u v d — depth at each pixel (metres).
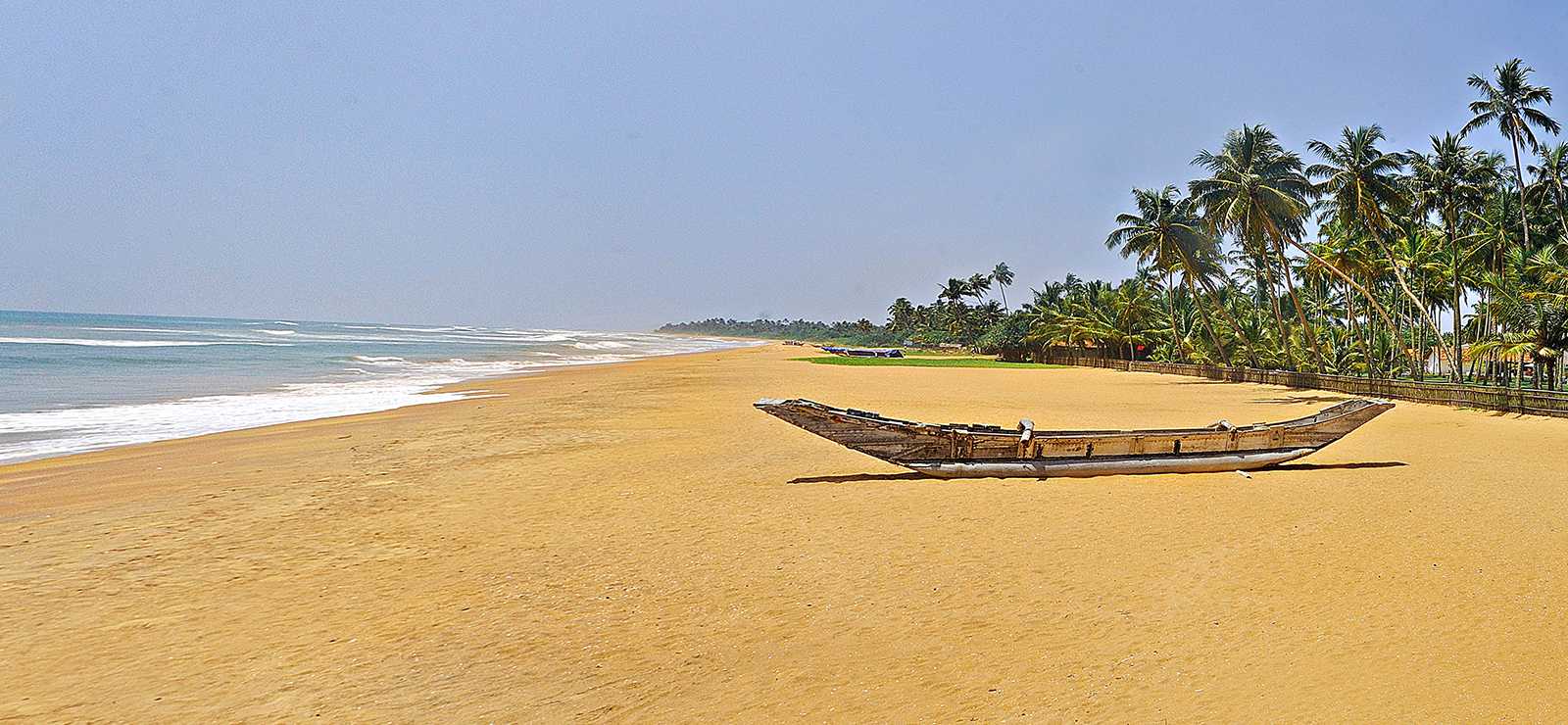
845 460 13.75
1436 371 50.59
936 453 11.97
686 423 19.67
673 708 4.85
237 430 18.61
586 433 17.75
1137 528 8.98
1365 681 5.10
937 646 5.73
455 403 25.78
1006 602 6.62
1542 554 7.90
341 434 17.75
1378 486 11.44
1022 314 88.25
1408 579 7.11
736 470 12.81
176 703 4.95
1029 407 26.16
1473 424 20.09
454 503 10.52
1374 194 34.38
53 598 6.87
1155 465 12.21
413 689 5.12
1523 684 5.04
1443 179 38.97
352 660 5.55
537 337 152.38
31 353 45.66
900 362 70.69
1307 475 12.30
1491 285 29.83
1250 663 5.38
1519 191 33.75
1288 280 40.53
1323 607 6.42
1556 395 21.41
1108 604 6.53
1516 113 33.44
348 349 66.62
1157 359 65.69
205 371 38.09
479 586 7.12
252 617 6.39
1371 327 43.94
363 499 10.79
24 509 10.31
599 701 4.94
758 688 5.10
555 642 5.86
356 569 7.64
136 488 11.73
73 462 14.14
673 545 8.42
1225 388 37.50
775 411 11.55
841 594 6.84
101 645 5.86
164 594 6.97
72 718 4.77
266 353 56.06
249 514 9.92
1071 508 9.96
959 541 8.48
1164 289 70.75
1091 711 4.74
